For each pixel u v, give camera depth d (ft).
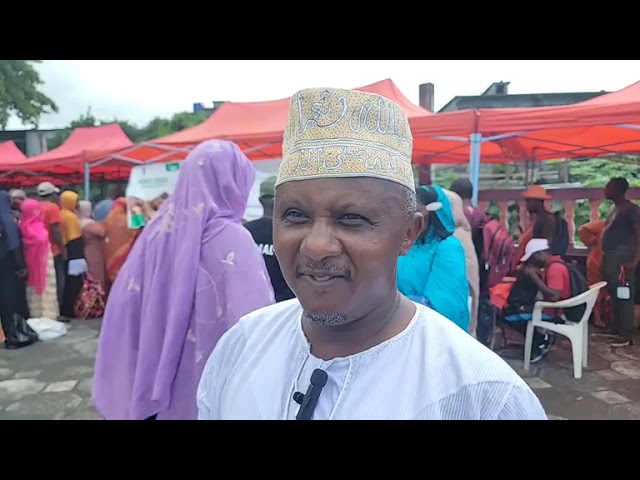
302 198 2.57
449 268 8.05
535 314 14.99
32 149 62.34
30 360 16.25
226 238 5.42
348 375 2.82
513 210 28.89
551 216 17.58
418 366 2.75
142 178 15.80
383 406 2.68
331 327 2.92
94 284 21.77
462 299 8.05
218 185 5.68
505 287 15.71
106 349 6.01
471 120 16.43
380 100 2.68
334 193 2.50
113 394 5.89
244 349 3.47
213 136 22.48
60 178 43.47
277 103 24.80
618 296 18.35
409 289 8.26
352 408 2.73
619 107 14.43
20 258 17.33
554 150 25.86
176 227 5.65
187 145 23.48
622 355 16.47
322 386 2.85
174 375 5.36
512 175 34.45
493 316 15.88
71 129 63.82
